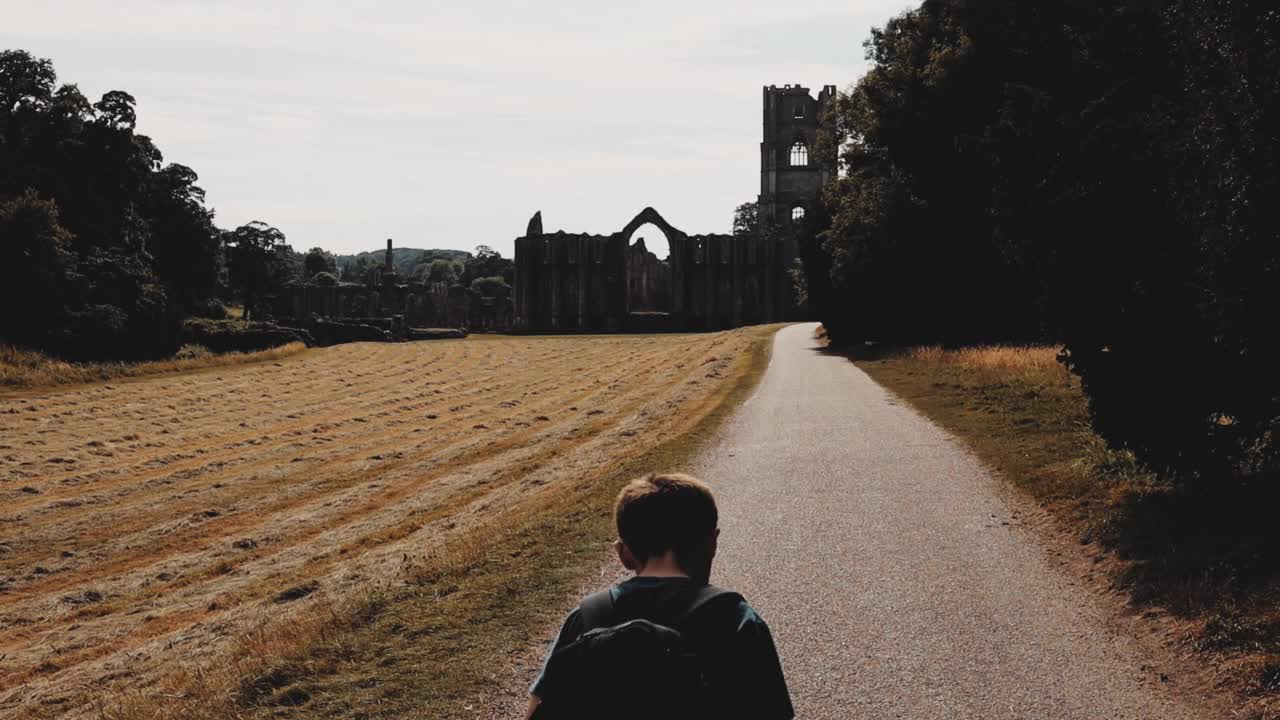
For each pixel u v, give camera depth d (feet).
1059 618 29.07
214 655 33.40
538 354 250.37
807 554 36.91
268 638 31.09
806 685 24.54
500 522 48.96
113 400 153.79
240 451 110.63
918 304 152.25
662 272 497.87
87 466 101.35
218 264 387.75
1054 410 67.62
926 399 84.89
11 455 105.60
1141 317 38.14
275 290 476.13
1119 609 29.53
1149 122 38.19
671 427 82.33
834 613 29.96
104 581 61.67
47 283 230.89
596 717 8.52
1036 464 51.26
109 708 28.45
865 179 172.55
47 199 265.13
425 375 201.57
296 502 83.41
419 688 23.97
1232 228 33.63
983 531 39.65
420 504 74.38
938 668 25.44
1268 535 32.01
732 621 9.07
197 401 156.04
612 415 114.01
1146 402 38.37
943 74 136.87
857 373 120.47
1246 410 37.17
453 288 504.02
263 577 55.88
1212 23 35.91
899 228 151.84
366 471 95.20
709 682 8.69
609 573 33.73
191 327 262.47
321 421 134.82
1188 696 23.26
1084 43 43.52
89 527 75.72
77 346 228.84
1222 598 27.94
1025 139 41.93
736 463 58.34
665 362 201.36
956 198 144.56
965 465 54.08
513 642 27.04
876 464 55.77
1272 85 33.14
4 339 217.15
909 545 37.83
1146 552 33.58
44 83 296.10
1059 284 39.99
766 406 88.89
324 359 235.81
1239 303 33.50
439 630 28.43
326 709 22.99
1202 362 37.17
